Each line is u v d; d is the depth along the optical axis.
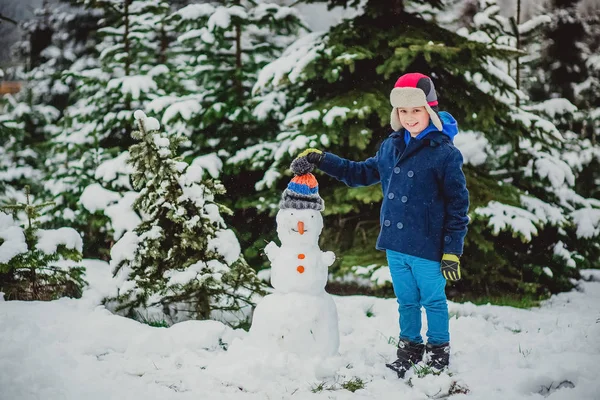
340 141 7.49
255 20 8.69
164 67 9.24
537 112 10.11
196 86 9.68
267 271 7.70
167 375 3.47
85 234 8.58
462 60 7.39
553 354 3.93
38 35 14.62
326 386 3.37
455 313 5.79
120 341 4.04
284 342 3.64
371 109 7.23
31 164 11.95
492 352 3.91
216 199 8.13
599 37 11.42
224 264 4.95
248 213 8.38
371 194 7.18
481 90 7.66
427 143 3.67
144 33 9.49
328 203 7.52
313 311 3.70
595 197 10.42
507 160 8.29
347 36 7.60
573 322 5.43
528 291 7.67
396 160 3.75
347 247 7.89
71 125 9.38
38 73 13.68
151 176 5.04
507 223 7.00
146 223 5.00
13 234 4.98
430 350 3.69
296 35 9.38
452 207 3.58
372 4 7.85
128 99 8.65
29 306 4.68
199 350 3.95
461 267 7.59
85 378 3.35
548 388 3.33
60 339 4.03
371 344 4.43
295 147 7.18
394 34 7.62
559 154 9.35
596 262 8.58
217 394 3.21
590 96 11.29
